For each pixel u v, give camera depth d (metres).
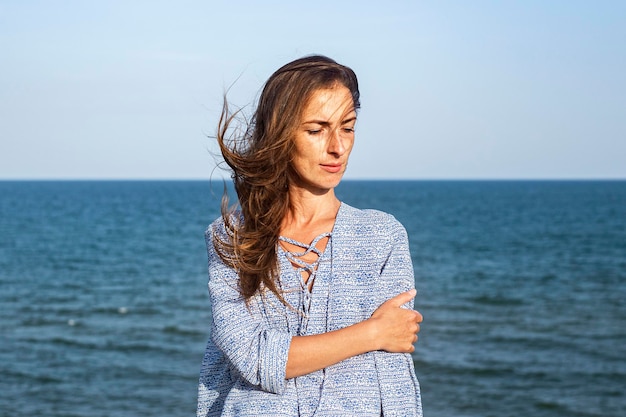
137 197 139.88
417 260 39.22
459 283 30.83
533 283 30.75
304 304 2.23
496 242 49.28
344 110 2.21
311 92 2.18
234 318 2.21
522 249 44.81
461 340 19.61
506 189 194.50
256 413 2.14
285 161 2.25
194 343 19.66
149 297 27.72
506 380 15.77
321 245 2.29
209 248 2.40
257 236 2.24
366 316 2.22
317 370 2.14
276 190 2.27
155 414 13.48
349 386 2.15
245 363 2.13
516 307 25.02
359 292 2.24
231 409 2.21
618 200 117.00
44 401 14.29
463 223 67.12
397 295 2.24
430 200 116.75
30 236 55.94
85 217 79.75
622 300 26.20
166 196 145.25
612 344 19.14
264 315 2.25
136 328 21.72
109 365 17.17
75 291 29.39
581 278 32.09
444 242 49.22
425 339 19.73
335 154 2.23
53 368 16.86
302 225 2.34
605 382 15.61
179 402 14.24
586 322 22.17
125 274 34.75
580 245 47.34
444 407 14.04
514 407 14.01
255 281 2.23
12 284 31.55
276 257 2.26
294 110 2.19
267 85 2.26
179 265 38.19
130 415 13.42
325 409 2.12
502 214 81.44
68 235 57.16
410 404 2.19
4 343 19.56
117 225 67.88
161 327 21.84
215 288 2.30
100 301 26.81
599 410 13.78
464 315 23.42
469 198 125.94
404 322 2.18
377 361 2.18
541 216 77.88
